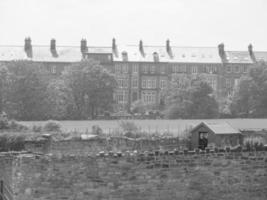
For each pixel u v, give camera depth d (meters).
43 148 62.53
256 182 34.69
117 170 32.94
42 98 150.12
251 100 172.62
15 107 147.62
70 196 32.53
